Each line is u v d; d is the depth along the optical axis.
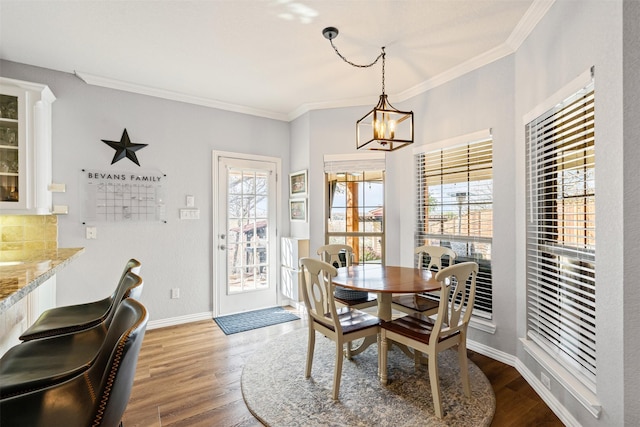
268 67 2.99
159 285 3.49
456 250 3.11
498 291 2.68
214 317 3.80
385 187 3.71
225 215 3.90
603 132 1.55
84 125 3.12
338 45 2.61
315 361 2.66
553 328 2.03
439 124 3.19
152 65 2.94
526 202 2.39
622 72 1.43
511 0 2.05
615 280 1.48
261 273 4.19
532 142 2.34
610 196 1.51
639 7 1.40
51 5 2.09
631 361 1.42
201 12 2.18
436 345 1.97
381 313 2.64
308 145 4.00
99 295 3.17
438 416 1.91
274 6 2.12
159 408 2.03
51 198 2.92
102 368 1.01
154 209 3.46
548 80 2.08
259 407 2.03
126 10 2.15
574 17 1.79
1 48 2.62
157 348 2.93
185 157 3.65
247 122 4.09
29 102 2.60
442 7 2.13
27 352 1.42
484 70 2.78
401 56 2.79
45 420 0.91
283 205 4.37
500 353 2.67
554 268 2.03
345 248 3.53
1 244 2.73
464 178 3.00
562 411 1.90
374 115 2.40
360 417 1.93
